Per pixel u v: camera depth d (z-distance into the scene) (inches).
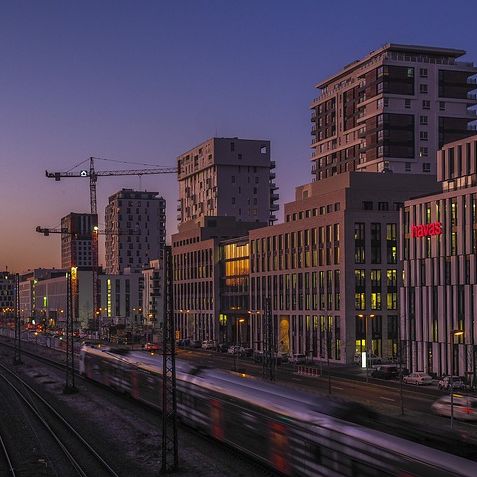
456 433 1022.4
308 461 1199.6
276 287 4886.8
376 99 6190.9
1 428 2154.3
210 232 6446.9
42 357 5196.9
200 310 6254.9
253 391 1507.1
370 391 2800.2
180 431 1936.5
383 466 992.9
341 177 4360.2
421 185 4372.5
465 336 3142.2
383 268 4168.3
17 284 4778.5
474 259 3122.5
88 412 2413.9
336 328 4168.3
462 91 6323.8
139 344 6131.9
